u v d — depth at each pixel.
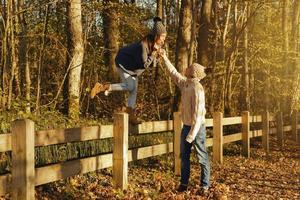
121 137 7.82
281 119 17.44
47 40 15.49
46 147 7.70
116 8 16.09
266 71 25.22
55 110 10.62
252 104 27.47
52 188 7.39
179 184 8.85
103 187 7.96
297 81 24.64
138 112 17.56
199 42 18.75
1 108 9.41
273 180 10.38
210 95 19.05
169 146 9.79
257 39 24.59
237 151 14.58
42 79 16.05
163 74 18.78
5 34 10.47
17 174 5.67
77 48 11.34
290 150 16.28
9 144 5.60
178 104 15.36
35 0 13.16
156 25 7.68
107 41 17.33
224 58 20.66
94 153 8.65
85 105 16.16
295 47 25.08
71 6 11.28
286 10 23.59
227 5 20.72
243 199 8.37
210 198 8.10
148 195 7.80
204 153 8.21
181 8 15.70
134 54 7.62
